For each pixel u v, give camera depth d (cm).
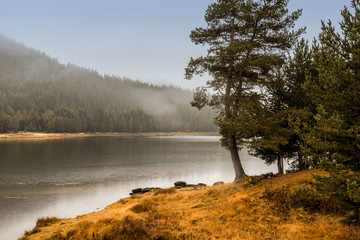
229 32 1631
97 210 1895
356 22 641
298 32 1434
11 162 4562
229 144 1573
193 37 1620
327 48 717
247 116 1359
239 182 1434
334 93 661
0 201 2188
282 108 1581
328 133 649
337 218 698
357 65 641
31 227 1567
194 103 1609
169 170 3944
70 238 806
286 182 1133
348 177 588
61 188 2698
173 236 748
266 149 1641
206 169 4062
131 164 4559
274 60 1382
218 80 1477
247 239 688
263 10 1410
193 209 1121
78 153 6212
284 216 800
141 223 835
